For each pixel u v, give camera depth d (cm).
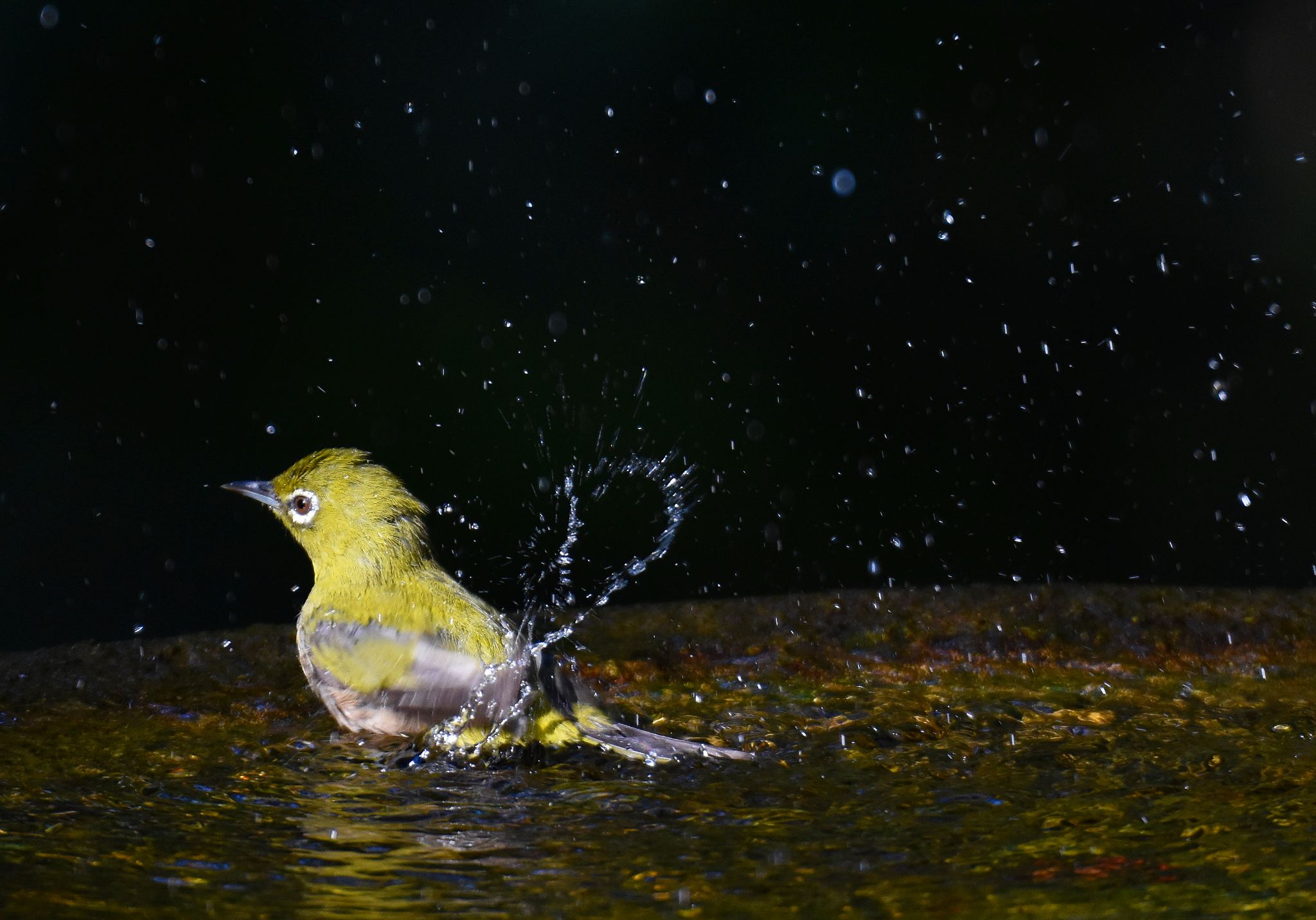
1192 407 1470
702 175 1575
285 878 426
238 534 1338
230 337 1452
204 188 1505
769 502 1364
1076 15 1591
